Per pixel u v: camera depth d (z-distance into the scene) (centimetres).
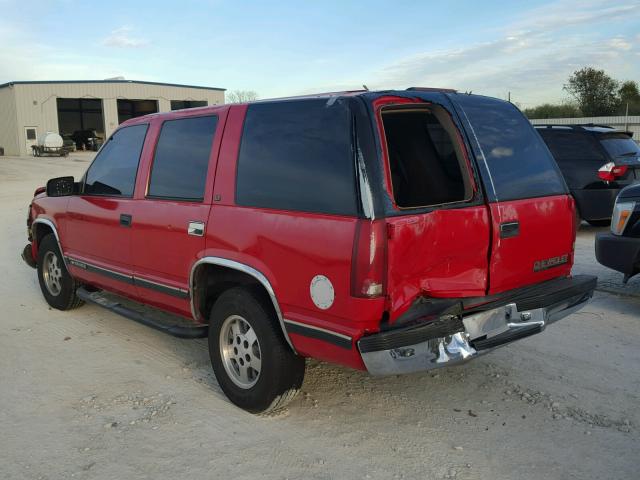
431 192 402
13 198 1936
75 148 5053
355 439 362
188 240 417
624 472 325
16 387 441
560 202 398
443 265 338
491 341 351
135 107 5575
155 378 456
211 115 422
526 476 322
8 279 792
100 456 346
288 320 352
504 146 383
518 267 375
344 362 333
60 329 574
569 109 5619
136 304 636
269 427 378
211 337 414
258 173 376
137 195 476
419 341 316
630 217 595
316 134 345
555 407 399
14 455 347
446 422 382
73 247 570
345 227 317
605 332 543
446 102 370
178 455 346
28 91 4575
